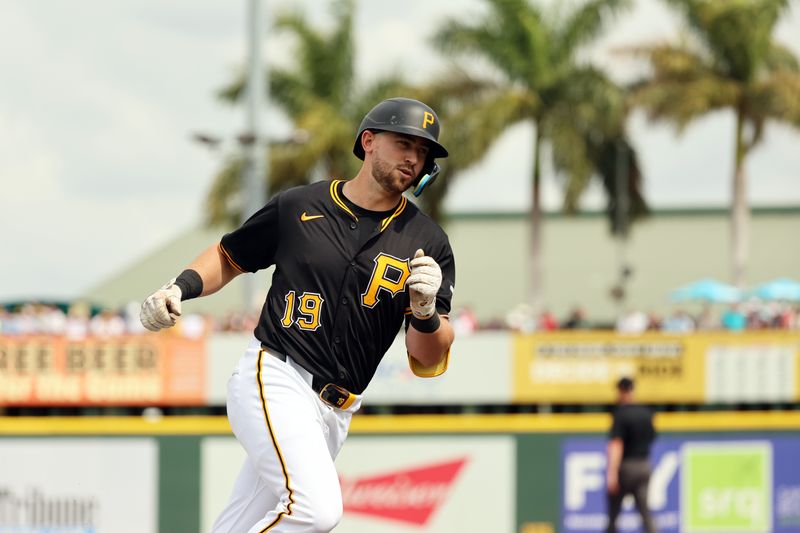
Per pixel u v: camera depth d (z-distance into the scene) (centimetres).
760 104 8925
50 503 3969
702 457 4219
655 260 17788
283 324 1436
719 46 9062
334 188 1457
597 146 9000
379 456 4075
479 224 18938
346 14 9538
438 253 1466
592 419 4141
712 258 17825
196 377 4009
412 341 1454
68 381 3991
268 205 1464
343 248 1431
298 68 9506
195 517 3994
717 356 4222
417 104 1423
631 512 4153
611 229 9312
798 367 4228
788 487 4256
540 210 9144
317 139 9144
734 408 4319
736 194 9225
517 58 8875
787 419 4247
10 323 4941
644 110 8888
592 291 16975
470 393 4109
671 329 6069
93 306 6456
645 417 3812
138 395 4003
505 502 4100
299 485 1397
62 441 3978
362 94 9475
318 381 1439
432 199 8831
